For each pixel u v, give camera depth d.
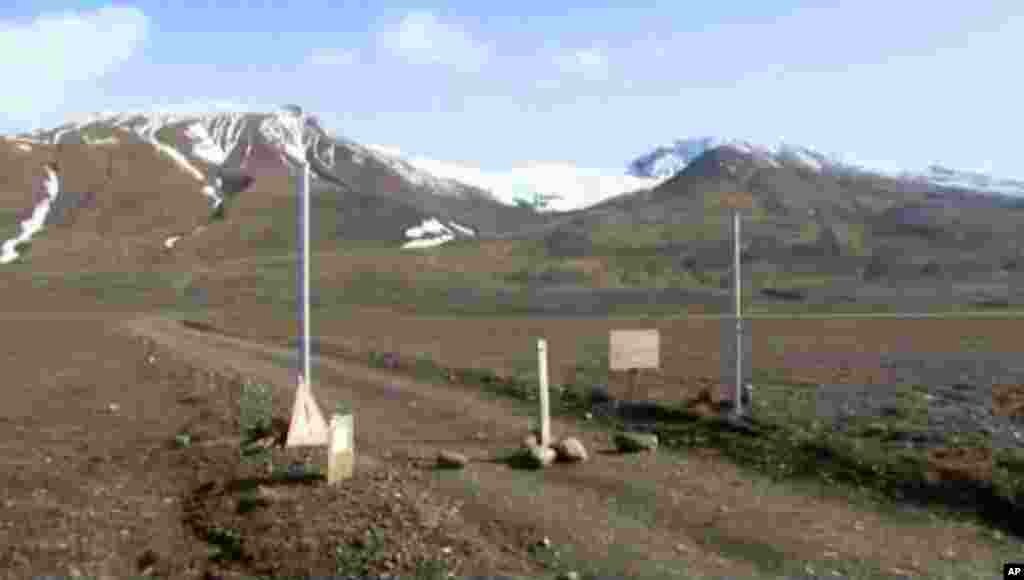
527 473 17.22
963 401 24.06
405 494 14.90
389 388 30.19
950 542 13.45
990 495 15.05
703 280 178.38
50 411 27.39
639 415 23.03
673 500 15.31
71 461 19.98
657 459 18.56
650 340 22.08
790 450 18.27
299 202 19.45
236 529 14.25
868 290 144.38
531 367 36.41
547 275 186.88
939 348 48.53
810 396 25.02
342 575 12.11
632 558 12.40
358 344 54.12
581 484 16.36
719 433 20.23
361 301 145.25
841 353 44.78
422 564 12.16
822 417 21.19
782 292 145.00
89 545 14.15
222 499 15.84
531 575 11.78
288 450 18.64
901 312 103.38
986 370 33.66
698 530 13.76
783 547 12.98
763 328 72.69
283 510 14.52
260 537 13.66
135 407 27.84
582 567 12.07
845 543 13.24
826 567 12.23
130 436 22.84
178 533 14.70
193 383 32.91
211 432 21.64
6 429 24.11
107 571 13.09
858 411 22.08
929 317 88.19
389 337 65.56
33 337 66.25
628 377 30.19
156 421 25.08
